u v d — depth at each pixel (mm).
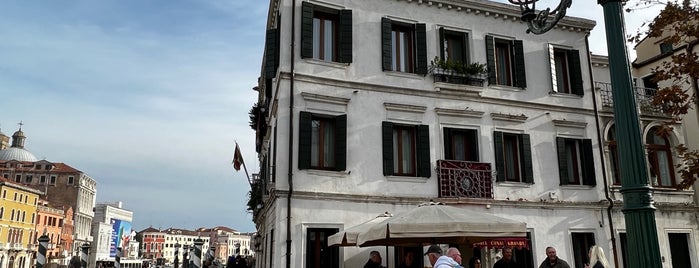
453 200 14898
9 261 77000
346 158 14195
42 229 88750
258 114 20844
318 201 13688
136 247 150375
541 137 16797
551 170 16609
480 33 16844
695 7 9969
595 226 16625
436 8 16453
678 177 18266
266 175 17234
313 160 14258
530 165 16266
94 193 117438
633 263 3969
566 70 18094
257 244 23734
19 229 80625
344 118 14367
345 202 13961
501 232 9492
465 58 16500
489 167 15641
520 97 16844
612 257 16516
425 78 15750
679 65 10266
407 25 16078
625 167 4137
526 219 15742
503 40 17250
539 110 16969
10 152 113375
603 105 18219
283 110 13938
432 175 15094
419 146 15156
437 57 15758
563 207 16344
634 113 4195
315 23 15148
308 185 13680
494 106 16391
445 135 15664
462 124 15875
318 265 13516
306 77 14297
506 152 16547
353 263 13695
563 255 15938
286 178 13555
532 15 5551
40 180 104562
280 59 14312
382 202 14328
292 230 13234
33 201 85625
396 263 13992
